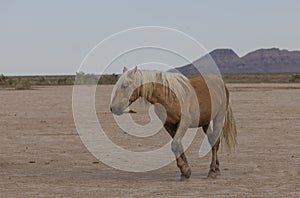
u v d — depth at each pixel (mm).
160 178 12008
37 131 22000
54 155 15633
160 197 9805
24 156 15445
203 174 12484
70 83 98000
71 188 10758
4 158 15023
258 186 10852
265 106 36250
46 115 30125
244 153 15672
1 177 12117
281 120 26219
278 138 19141
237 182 11320
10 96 51594
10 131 22000
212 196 9883
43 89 69750
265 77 125125
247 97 46969
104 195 10016
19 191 10461
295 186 10820
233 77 126312
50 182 11477
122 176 12312
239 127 23062
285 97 46625
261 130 21828
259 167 13242
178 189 10562
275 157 14844
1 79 88938
